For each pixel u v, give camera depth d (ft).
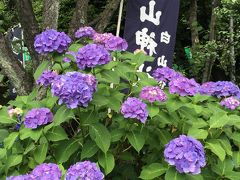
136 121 4.33
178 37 13.15
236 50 10.71
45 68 4.75
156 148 4.60
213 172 4.42
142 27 8.29
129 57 5.30
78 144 4.39
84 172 3.01
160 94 4.40
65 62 4.87
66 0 11.39
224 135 4.58
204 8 13.15
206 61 10.80
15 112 4.73
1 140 4.84
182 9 12.77
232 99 4.91
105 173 4.17
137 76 5.16
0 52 6.77
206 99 5.08
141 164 4.98
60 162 4.23
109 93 4.66
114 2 7.77
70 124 4.95
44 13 6.76
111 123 4.70
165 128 4.90
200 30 11.84
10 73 6.80
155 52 8.34
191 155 3.44
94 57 4.33
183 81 4.62
